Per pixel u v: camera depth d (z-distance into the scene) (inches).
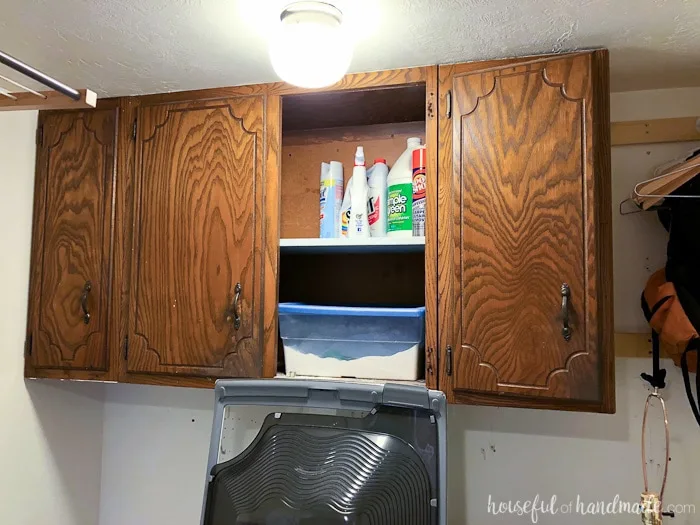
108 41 43.4
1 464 53.6
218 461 45.5
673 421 51.9
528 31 41.3
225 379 47.3
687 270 46.0
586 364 41.3
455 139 46.4
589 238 42.0
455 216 45.9
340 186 56.2
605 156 42.7
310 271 62.4
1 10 38.5
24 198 55.4
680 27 40.6
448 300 45.8
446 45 43.8
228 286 50.6
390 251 57.0
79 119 55.7
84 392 65.4
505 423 56.4
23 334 55.6
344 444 41.6
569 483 54.4
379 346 48.8
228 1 37.2
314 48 38.1
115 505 67.4
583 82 43.3
